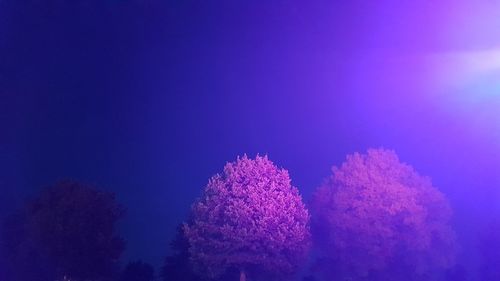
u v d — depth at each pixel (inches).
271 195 1177.4
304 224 1213.1
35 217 1275.8
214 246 1159.0
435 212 1327.5
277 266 1152.8
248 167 1213.7
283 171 1225.4
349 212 1283.2
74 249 1259.8
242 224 1158.3
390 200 1273.4
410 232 1275.8
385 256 1261.1
